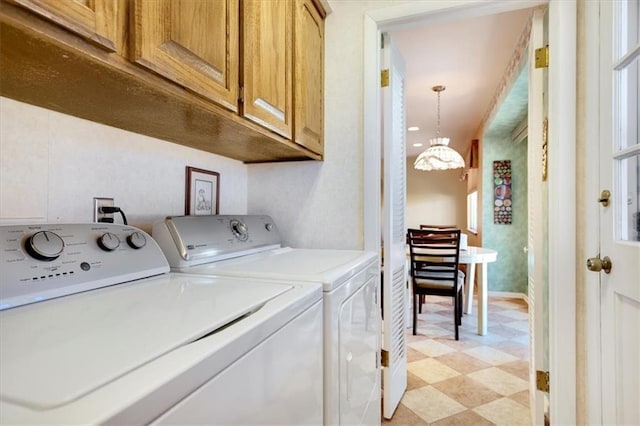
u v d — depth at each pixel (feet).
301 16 4.92
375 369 5.09
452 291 9.73
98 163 3.53
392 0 5.53
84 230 2.93
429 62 9.43
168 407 1.32
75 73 2.37
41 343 1.62
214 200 5.35
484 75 10.32
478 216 16.14
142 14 2.41
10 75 2.40
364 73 5.65
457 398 6.55
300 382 2.55
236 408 1.75
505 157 14.44
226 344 1.69
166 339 1.68
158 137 4.22
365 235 5.63
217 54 3.24
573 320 4.67
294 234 6.02
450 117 14.89
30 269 2.40
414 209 25.98
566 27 4.70
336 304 3.25
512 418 5.93
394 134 6.32
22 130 2.88
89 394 1.18
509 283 14.48
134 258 3.19
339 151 5.80
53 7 1.86
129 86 2.60
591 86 4.45
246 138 4.32
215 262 4.10
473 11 5.24
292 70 4.75
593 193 4.42
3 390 1.20
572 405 4.66
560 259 4.73
